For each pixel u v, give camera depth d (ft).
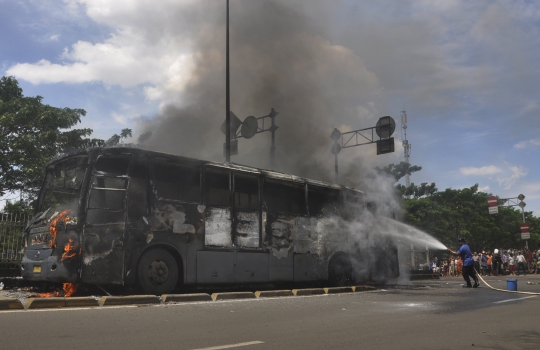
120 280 32.58
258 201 42.57
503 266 110.63
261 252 41.73
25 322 20.80
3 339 17.06
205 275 37.35
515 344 17.95
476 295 38.93
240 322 22.66
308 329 20.89
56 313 23.94
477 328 21.54
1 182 56.95
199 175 38.52
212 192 39.17
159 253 34.91
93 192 32.68
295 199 45.96
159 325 21.12
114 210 33.17
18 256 43.09
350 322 23.07
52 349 15.71
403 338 18.97
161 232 35.06
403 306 30.19
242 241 40.40
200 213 37.83
